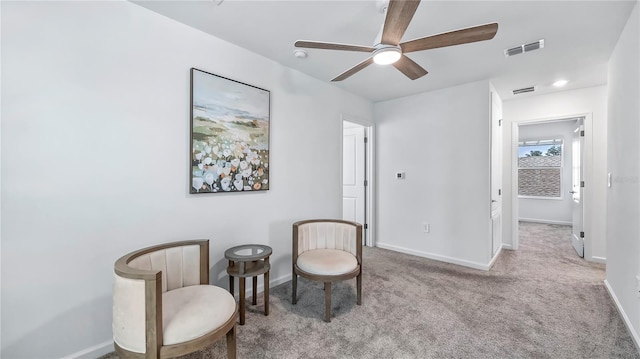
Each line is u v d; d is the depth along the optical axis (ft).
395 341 6.09
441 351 5.74
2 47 4.63
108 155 5.71
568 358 5.52
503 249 13.57
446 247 11.75
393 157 13.44
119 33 5.83
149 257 5.28
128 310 4.13
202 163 7.15
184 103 6.88
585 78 10.53
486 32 5.07
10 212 4.72
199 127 7.08
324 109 10.96
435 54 8.46
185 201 6.93
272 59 8.89
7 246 4.70
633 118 6.34
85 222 5.44
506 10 6.16
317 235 8.75
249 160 8.25
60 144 5.16
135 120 6.08
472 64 9.23
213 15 6.48
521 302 7.91
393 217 13.47
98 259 5.59
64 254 5.22
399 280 9.62
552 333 6.36
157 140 6.42
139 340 4.09
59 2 5.13
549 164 20.98
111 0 5.74
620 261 7.26
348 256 7.86
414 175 12.73
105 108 5.66
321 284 9.40
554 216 20.74
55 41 5.09
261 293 8.62
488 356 5.58
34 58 4.89
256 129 8.42
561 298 8.14
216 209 7.57
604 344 5.94
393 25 4.95
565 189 20.31
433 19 6.48
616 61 7.70
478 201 10.93
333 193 11.36
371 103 13.78
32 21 4.87
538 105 12.79
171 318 4.46
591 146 11.66
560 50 8.16
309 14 6.42
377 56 5.83
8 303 4.73
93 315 5.54
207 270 6.07
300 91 9.96
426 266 11.08
